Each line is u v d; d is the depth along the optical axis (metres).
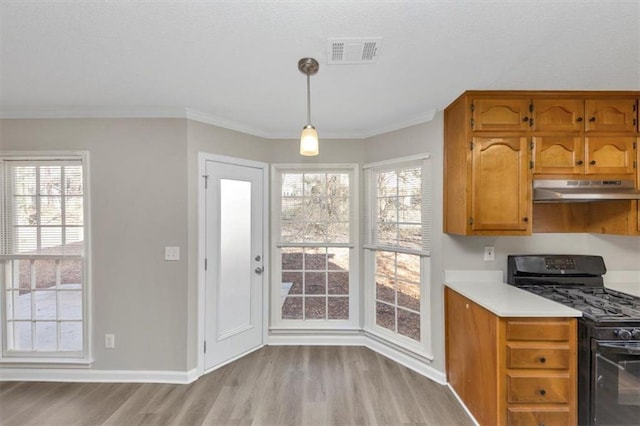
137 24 1.38
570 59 1.68
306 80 1.96
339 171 3.21
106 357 2.50
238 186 2.92
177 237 2.50
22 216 2.54
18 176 2.54
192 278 2.54
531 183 2.11
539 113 2.12
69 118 2.51
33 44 1.55
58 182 2.54
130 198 2.50
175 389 2.39
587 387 1.67
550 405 1.73
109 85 2.04
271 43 1.54
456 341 2.29
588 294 2.11
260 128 3.01
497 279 2.44
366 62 1.72
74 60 1.71
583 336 1.70
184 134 2.50
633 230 2.09
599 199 2.03
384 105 2.38
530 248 2.46
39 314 2.57
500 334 1.75
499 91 2.10
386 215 2.98
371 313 3.09
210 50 1.61
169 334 2.50
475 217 2.11
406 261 2.80
